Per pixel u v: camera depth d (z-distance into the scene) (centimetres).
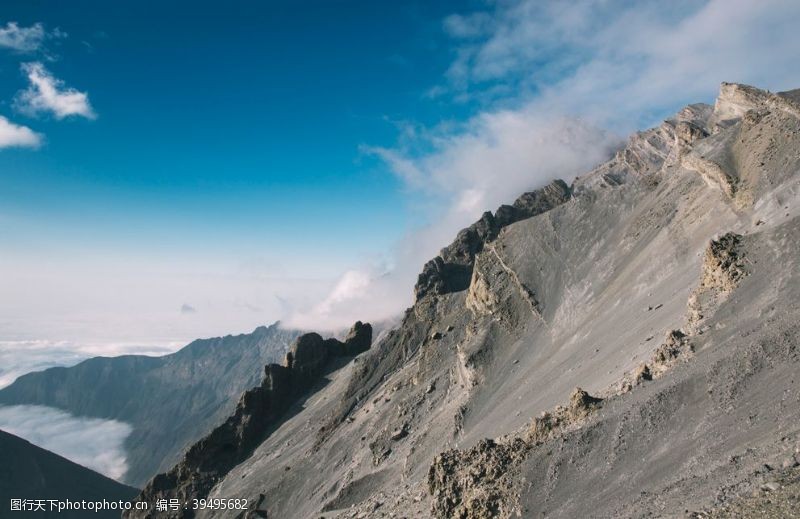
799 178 8325
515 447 6066
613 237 14025
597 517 4369
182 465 18612
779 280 5756
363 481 12269
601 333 10206
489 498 5466
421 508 6731
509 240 16512
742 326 5525
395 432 13362
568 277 13825
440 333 16175
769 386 4462
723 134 12569
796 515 2781
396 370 17950
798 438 3547
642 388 5731
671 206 12569
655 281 10250
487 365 12794
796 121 9475
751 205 9088
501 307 14200
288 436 18275
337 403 18388
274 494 14838
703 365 5216
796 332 4750
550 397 9144
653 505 3966
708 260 6950
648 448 4853
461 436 11012
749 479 3453
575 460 5259
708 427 4550
